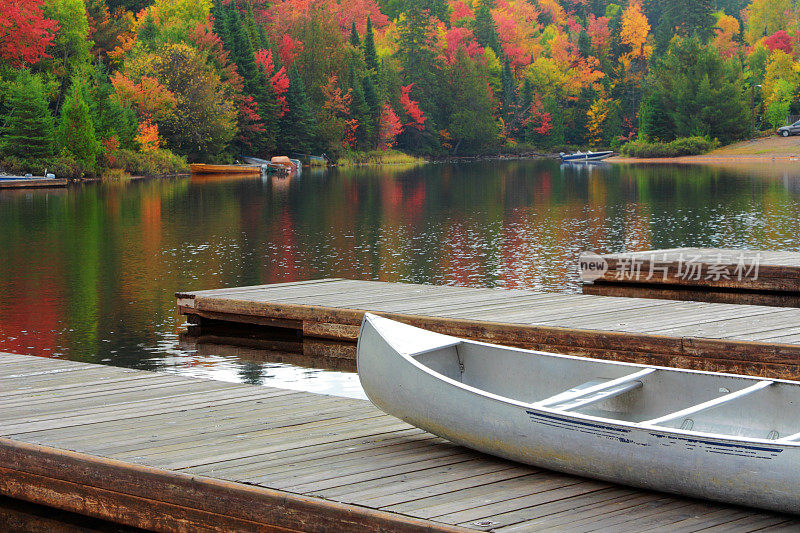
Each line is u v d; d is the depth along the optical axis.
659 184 44.81
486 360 6.62
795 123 84.06
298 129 81.06
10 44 63.09
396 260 19.52
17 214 31.03
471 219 28.39
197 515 5.34
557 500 4.96
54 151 55.12
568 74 117.69
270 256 20.31
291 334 12.24
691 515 4.75
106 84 60.81
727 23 132.12
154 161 62.25
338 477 5.36
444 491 5.10
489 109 107.81
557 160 96.81
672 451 4.86
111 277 17.39
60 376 8.31
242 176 62.16
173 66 68.69
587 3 148.00
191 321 12.92
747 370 8.88
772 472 4.58
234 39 77.62
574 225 26.25
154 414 6.90
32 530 5.93
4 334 12.33
